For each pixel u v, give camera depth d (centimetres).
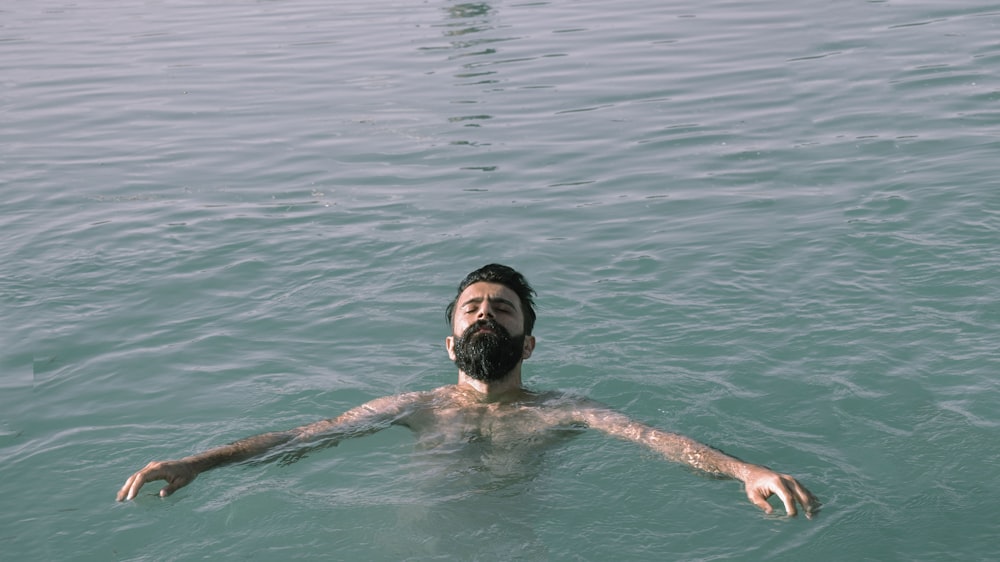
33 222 843
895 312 599
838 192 829
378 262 731
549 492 416
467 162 981
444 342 599
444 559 371
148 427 502
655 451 443
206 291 688
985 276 638
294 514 403
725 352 562
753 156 949
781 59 1316
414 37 1602
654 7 1750
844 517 399
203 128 1151
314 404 524
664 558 374
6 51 1628
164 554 385
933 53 1285
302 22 1789
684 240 746
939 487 421
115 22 1866
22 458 471
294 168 985
